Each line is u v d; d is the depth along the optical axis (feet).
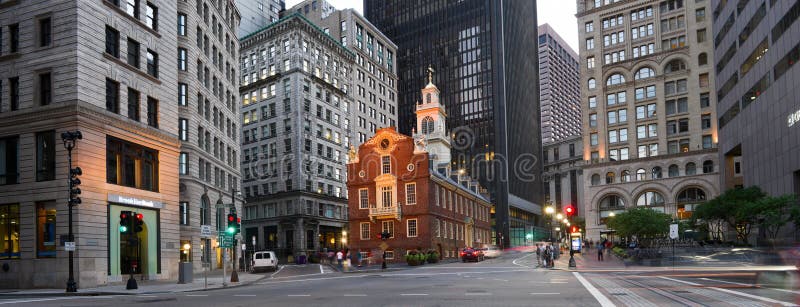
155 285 106.42
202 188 179.83
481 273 128.16
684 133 339.77
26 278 109.40
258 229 319.68
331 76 348.18
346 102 361.71
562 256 219.82
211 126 192.34
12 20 117.29
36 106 112.57
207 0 192.54
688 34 345.31
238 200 222.48
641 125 352.90
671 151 342.85
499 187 501.97
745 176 237.04
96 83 115.44
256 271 170.81
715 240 256.11
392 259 223.92
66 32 112.06
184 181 166.71
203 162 181.57
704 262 152.35
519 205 528.22
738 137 246.06
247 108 335.26
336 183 339.36
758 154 221.05
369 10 607.37
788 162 191.52
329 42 347.36
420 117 324.60
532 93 629.10
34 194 110.83
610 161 355.97
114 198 117.08
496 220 496.64
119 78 122.42
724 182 269.64
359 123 380.58
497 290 74.95
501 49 534.37
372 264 209.46
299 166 305.32
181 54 169.07
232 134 221.05
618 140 359.25
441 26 563.89
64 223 107.55
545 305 54.39
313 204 313.32
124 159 122.31
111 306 62.28
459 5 557.74
